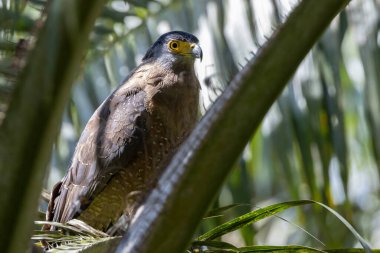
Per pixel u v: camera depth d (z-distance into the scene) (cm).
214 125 544
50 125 441
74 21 414
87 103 1178
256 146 1220
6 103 443
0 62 444
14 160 442
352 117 1588
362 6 1082
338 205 1429
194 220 538
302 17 547
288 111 1089
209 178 539
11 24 469
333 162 1136
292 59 546
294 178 1248
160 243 535
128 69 1182
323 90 1080
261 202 1762
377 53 1057
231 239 1698
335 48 1084
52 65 425
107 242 629
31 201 449
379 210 1842
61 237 670
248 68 549
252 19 1030
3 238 446
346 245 1522
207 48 1109
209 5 1121
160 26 1172
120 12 1118
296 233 1822
